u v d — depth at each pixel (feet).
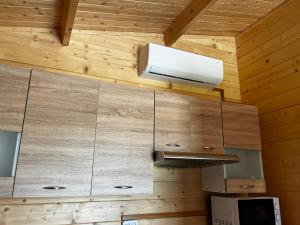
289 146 7.63
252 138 7.98
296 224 7.15
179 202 7.69
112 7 6.82
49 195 5.41
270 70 8.61
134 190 6.18
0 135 5.58
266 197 7.38
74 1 5.30
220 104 7.85
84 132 6.00
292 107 7.68
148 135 6.66
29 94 5.68
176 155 6.28
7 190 5.12
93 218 6.61
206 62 8.47
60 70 7.14
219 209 7.48
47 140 5.62
